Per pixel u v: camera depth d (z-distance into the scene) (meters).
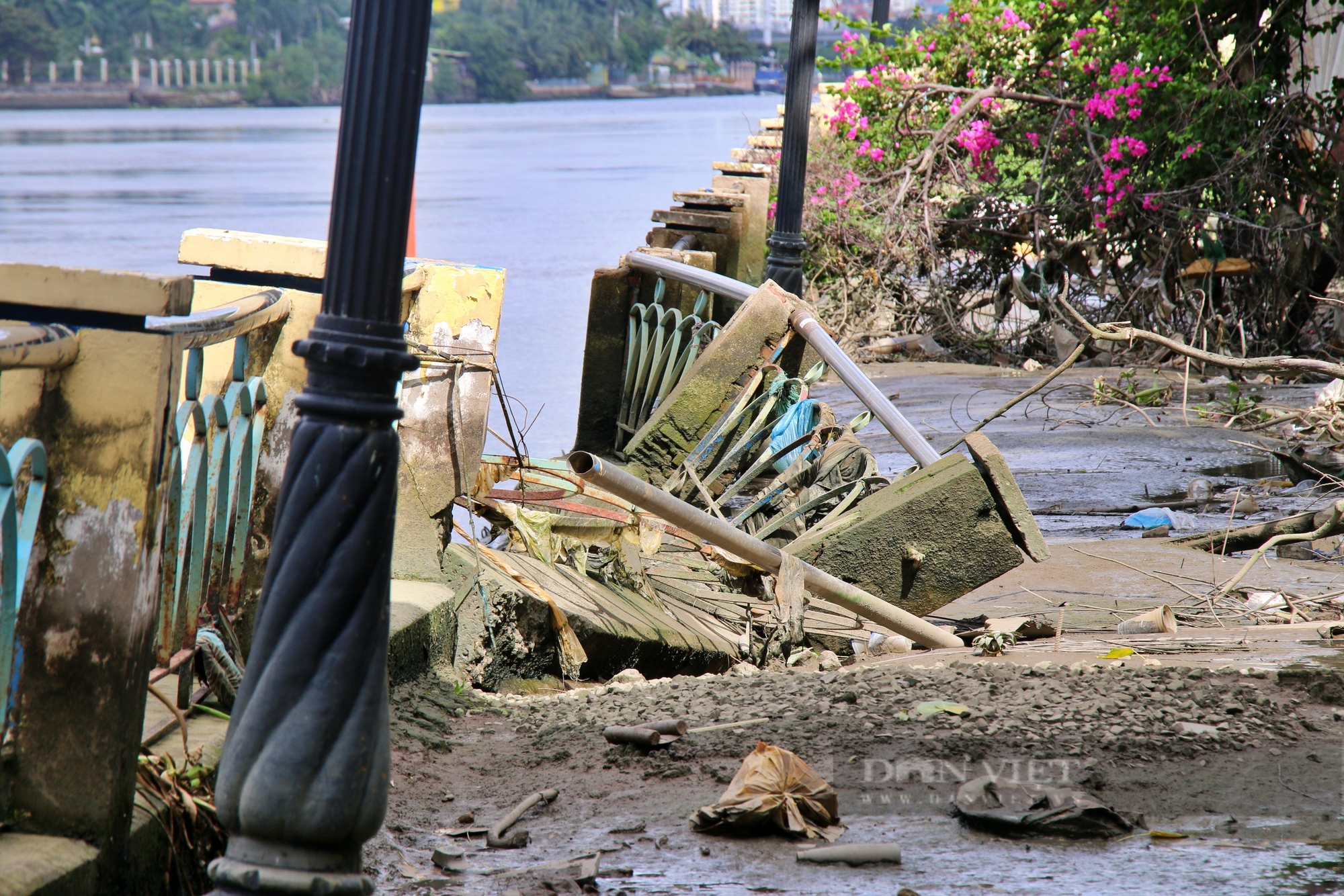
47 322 6.71
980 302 44.78
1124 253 41.56
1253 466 25.72
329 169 148.25
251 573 9.68
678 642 15.41
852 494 17.64
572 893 7.36
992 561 16.06
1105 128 40.75
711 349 20.84
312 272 10.15
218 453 8.64
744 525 18.83
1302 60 37.94
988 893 7.11
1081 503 23.23
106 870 6.82
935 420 31.55
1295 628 14.30
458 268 14.27
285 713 6.02
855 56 45.03
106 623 6.77
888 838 8.01
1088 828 7.94
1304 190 37.97
